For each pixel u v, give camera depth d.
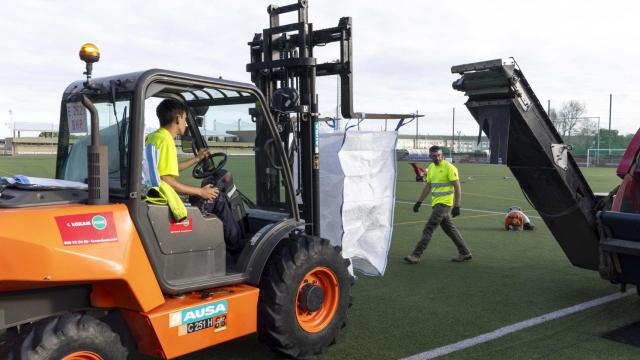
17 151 44.69
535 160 5.96
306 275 4.16
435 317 5.26
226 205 4.29
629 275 5.17
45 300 3.20
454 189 7.66
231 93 4.14
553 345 4.54
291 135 4.96
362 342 4.59
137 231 3.32
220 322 3.71
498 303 5.73
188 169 4.41
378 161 6.32
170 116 3.80
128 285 3.22
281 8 5.25
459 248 7.77
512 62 5.36
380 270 6.43
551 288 6.33
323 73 5.36
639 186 5.47
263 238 4.12
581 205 6.12
